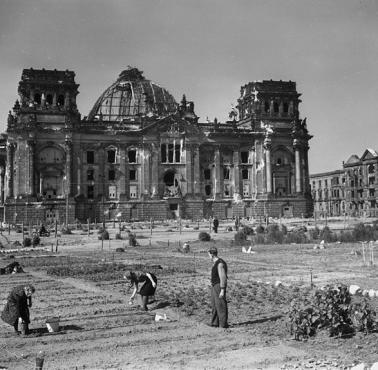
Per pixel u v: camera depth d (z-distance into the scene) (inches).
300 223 4229.8
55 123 4813.0
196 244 2471.7
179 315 858.8
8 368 604.4
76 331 768.9
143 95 5876.0
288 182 5393.7
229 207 5246.1
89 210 4891.7
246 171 5369.1
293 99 5511.8
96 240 2920.8
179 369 585.3
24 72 4785.9
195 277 1318.9
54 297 1057.5
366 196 6363.2
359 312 701.9
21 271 1485.0
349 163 6658.5
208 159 5290.4
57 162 4822.8
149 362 613.6
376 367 544.4
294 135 5383.9
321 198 7578.7
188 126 5187.0
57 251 2207.2
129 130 5059.1
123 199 4985.2
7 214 4662.9
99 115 5408.5
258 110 5413.4
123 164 5027.1
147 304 956.6
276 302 936.3
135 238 2726.4
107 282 1239.5
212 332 741.9
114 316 864.3
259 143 5354.3
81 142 4916.3
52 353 658.8
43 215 4682.6
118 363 612.1
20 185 4692.4
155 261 1740.9
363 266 1438.2
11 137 4746.6
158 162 5118.1
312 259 1676.9
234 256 1861.5
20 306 757.9
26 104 4771.2
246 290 1083.3
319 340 674.2
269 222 4399.6
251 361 606.9
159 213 5054.1
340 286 735.1
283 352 635.5
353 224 3848.4
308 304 730.2
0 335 757.3
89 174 4965.6
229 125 5433.1
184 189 5172.2
